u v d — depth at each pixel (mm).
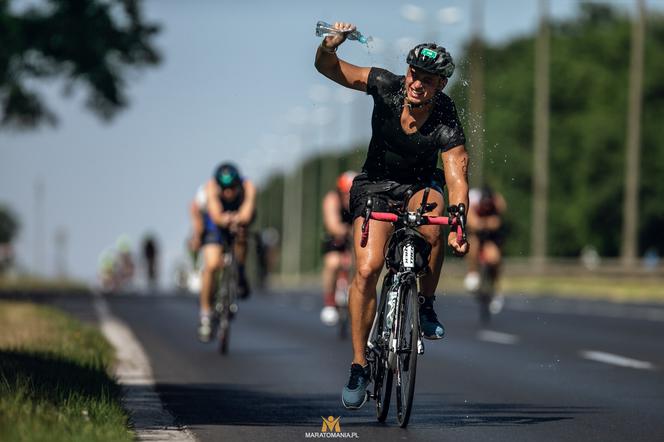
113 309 74438
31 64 97062
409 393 23688
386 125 24078
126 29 97688
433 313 24688
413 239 24047
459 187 23750
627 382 33156
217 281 43281
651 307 77562
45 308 60750
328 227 50219
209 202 42562
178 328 56344
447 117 24047
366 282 24547
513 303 85125
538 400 29203
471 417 26047
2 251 175500
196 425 24562
